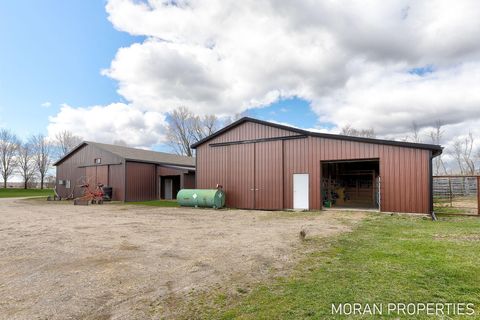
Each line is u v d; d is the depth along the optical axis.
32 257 5.24
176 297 3.40
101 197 19.05
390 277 3.83
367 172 17.39
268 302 3.17
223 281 3.91
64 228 8.60
